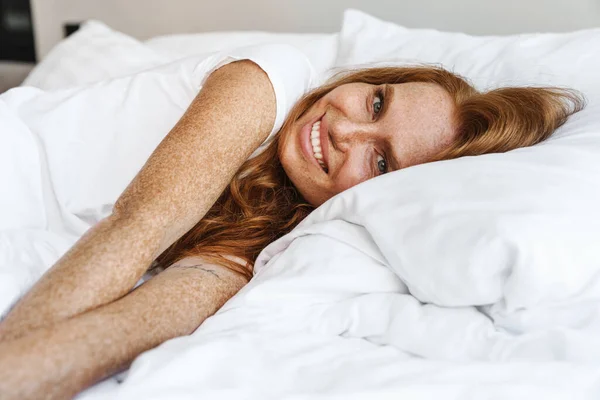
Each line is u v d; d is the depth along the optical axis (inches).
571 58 47.0
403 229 29.8
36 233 35.8
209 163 32.4
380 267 30.9
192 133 32.7
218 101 34.8
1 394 20.9
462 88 41.5
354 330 29.3
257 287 30.0
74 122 41.6
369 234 31.7
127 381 22.8
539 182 29.4
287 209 42.3
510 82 46.4
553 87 41.8
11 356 21.9
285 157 40.5
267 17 78.2
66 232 40.3
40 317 24.5
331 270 30.4
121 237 27.9
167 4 85.7
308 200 42.5
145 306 27.8
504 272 27.6
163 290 29.9
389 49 53.9
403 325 28.2
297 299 30.2
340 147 39.1
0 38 102.6
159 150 32.0
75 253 27.1
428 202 29.8
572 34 49.8
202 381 24.0
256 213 41.5
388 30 55.9
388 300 29.8
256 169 41.9
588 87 44.3
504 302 28.4
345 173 38.9
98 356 24.0
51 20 98.3
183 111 41.5
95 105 42.1
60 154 40.2
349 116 39.7
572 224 27.7
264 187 42.3
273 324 28.8
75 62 57.4
